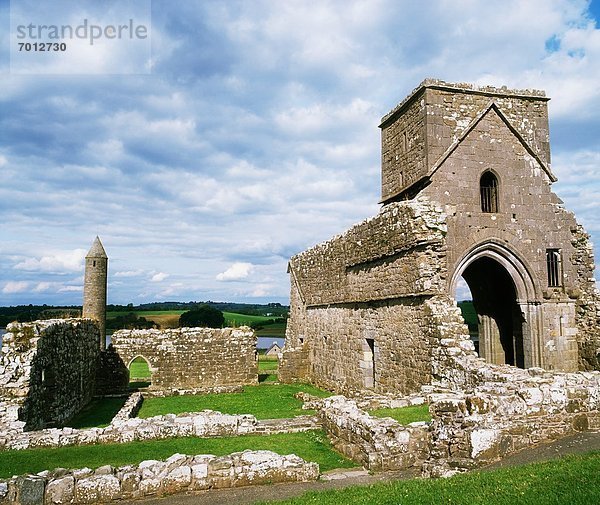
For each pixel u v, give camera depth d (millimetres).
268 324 87625
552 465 8227
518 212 21281
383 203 24828
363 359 22188
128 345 28062
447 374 15547
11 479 9047
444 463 9531
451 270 20359
